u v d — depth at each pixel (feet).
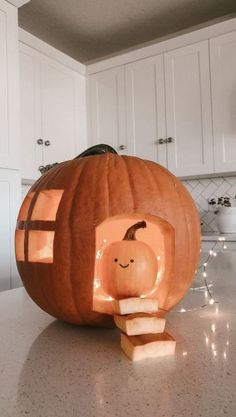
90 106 8.48
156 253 1.53
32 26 7.25
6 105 5.57
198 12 6.97
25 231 1.59
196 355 1.11
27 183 7.53
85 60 8.93
